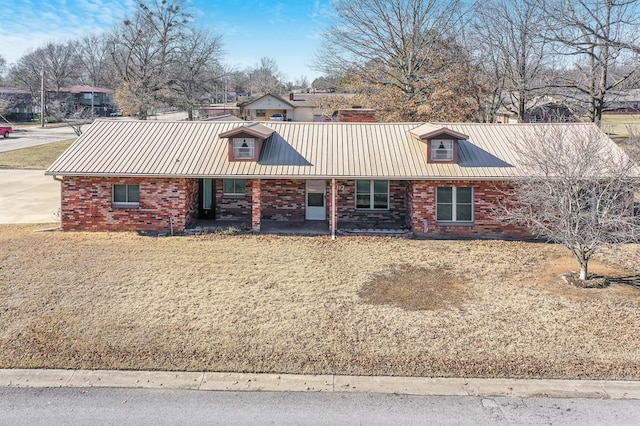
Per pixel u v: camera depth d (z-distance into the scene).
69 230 18.78
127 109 57.16
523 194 15.89
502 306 11.86
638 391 8.27
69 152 19.12
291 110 65.62
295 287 13.11
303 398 8.04
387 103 36.59
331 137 20.69
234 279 13.66
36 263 14.77
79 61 108.50
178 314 11.23
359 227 19.66
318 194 20.83
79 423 7.29
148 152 19.33
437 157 18.69
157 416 7.49
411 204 18.86
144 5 56.44
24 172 33.53
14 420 7.34
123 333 10.22
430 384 8.48
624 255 15.83
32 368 8.84
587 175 13.84
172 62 57.94
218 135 19.59
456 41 40.06
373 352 9.52
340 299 12.30
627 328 10.59
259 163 18.88
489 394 8.20
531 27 36.38
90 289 12.71
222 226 19.58
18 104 80.62
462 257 15.88
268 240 17.80
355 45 40.47
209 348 9.61
